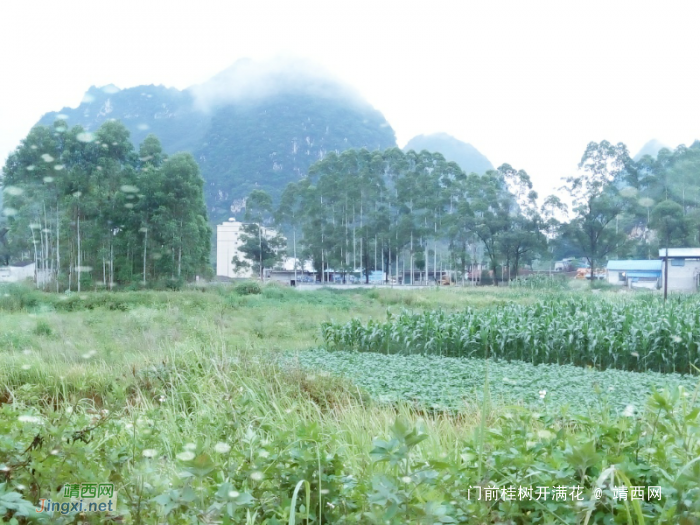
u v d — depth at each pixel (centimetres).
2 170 2288
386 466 241
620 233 3017
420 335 1107
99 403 569
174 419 417
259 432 342
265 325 1398
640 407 495
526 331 1019
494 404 525
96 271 2328
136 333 1109
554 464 190
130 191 2353
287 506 184
